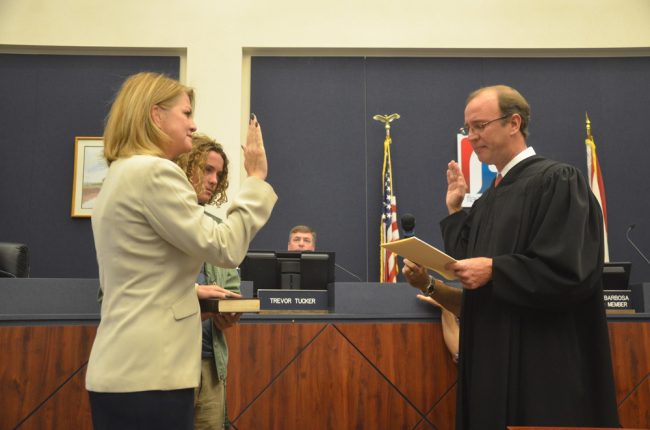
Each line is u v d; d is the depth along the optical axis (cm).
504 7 717
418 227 696
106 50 705
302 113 713
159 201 162
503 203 237
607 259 666
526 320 222
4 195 679
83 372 301
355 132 712
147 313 159
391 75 722
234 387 313
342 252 692
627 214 698
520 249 227
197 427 251
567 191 223
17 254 412
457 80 722
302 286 361
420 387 323
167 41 697
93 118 699
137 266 162
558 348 219
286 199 698
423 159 709
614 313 350
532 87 720
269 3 712
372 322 327
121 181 165
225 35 702
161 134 176
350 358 322
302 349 320
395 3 716
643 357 331
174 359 159
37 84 700
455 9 717
